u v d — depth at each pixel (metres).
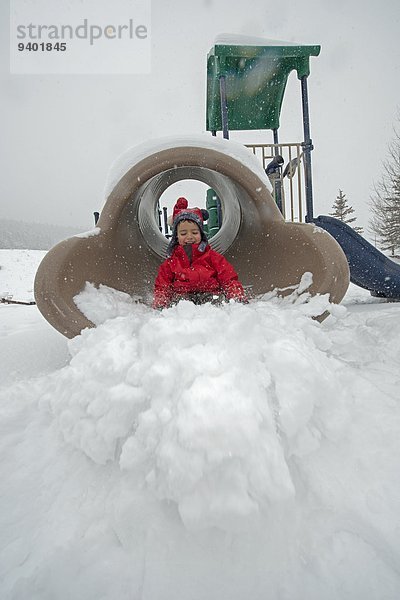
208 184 5.17
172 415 1.14
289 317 1.82
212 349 1.33
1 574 0.90
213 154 2.79
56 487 1.20
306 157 5.61
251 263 3.67
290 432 1.17
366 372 1.83
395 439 1.25
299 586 0.85
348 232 5.35
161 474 1.05
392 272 5.21
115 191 2.84
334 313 2.39
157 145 2.84
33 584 0.87
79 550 0.96
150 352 1.38
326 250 2.65
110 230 2.92
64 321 2.38
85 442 1.24
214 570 0.90
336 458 1.19
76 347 1.83
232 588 0.85
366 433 1.27
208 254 3.33
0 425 1.56
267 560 0.91
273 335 1.46
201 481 0.99
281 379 1.26
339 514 1.02
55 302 2.38
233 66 5.91
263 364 1.31
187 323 1.47
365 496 1.07
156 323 1.50
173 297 3.23
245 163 2.91
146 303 3.35
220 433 1.04
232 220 4.39
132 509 1.02
